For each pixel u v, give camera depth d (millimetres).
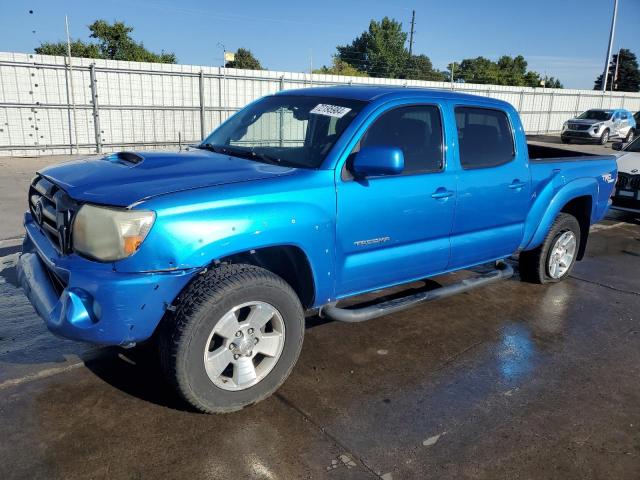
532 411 3389
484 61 75875
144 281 2754
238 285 2971
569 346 4359
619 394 3645
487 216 4520
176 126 17969
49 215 3219
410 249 3965
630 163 9242
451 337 4414
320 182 3367
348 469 2766
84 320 2781
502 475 2791
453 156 4176
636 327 4801
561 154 6348
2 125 15180
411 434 3090
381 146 3418
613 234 8680
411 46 67875
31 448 2818
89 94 16203
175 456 2799
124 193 2840
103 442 2887
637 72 79125
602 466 2898
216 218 2908
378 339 4309
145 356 3818
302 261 3406
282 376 3305
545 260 5602
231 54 22000
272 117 4168
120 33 34094
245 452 2855
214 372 3025
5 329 4238
